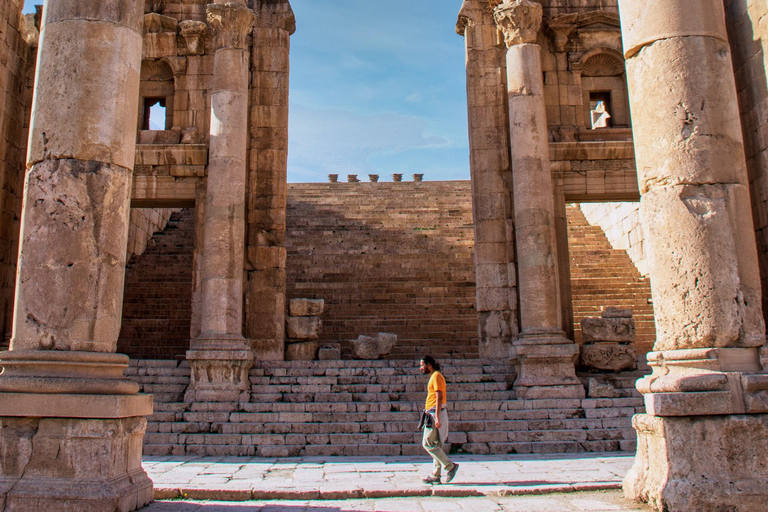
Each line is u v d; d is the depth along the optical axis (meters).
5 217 18.89
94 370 7.79
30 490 7.07
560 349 15.44
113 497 7.06
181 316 21.38
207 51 19.50
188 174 18.70
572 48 19.31
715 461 7.20
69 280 7.88
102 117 8.26
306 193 32.53
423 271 23.31
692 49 8.22
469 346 19.11
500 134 18.92
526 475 9.96
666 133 8.16
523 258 16.62
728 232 7.88
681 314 7.83
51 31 8.47
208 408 14.55
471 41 19.52
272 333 18.03
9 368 7.73
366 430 13.55
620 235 26.31
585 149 18.38
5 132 18.89
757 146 10.41
